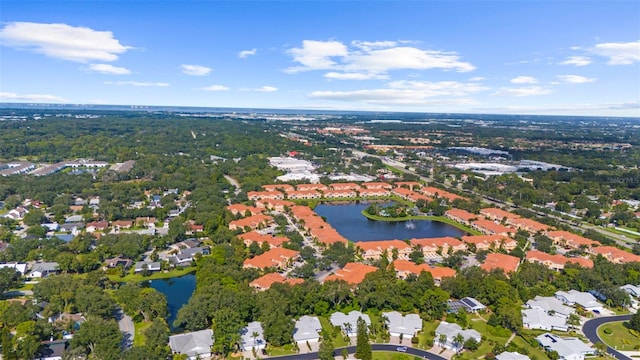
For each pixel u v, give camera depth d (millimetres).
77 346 173375
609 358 184125
